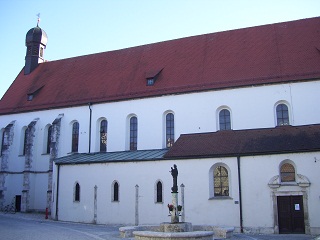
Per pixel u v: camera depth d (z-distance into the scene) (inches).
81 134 1875.0
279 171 1205.7
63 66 2246.6
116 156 1603.1
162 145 1664.6
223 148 1317.7
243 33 1782.7
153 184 1401.3
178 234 853.2
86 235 1056.2
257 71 1557.6
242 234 1168.2
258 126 1486.2
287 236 1100.5
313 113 1418.6
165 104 1684.3
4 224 1337.4
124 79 1894.7
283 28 1701.5
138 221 1403.8
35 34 2374.5
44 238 967.0
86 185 1557.6
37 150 2006.6
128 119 1785.2
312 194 1152.2
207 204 1280.8
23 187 1952.5
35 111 2054.6
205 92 1606.8
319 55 1499.8
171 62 1838.1
